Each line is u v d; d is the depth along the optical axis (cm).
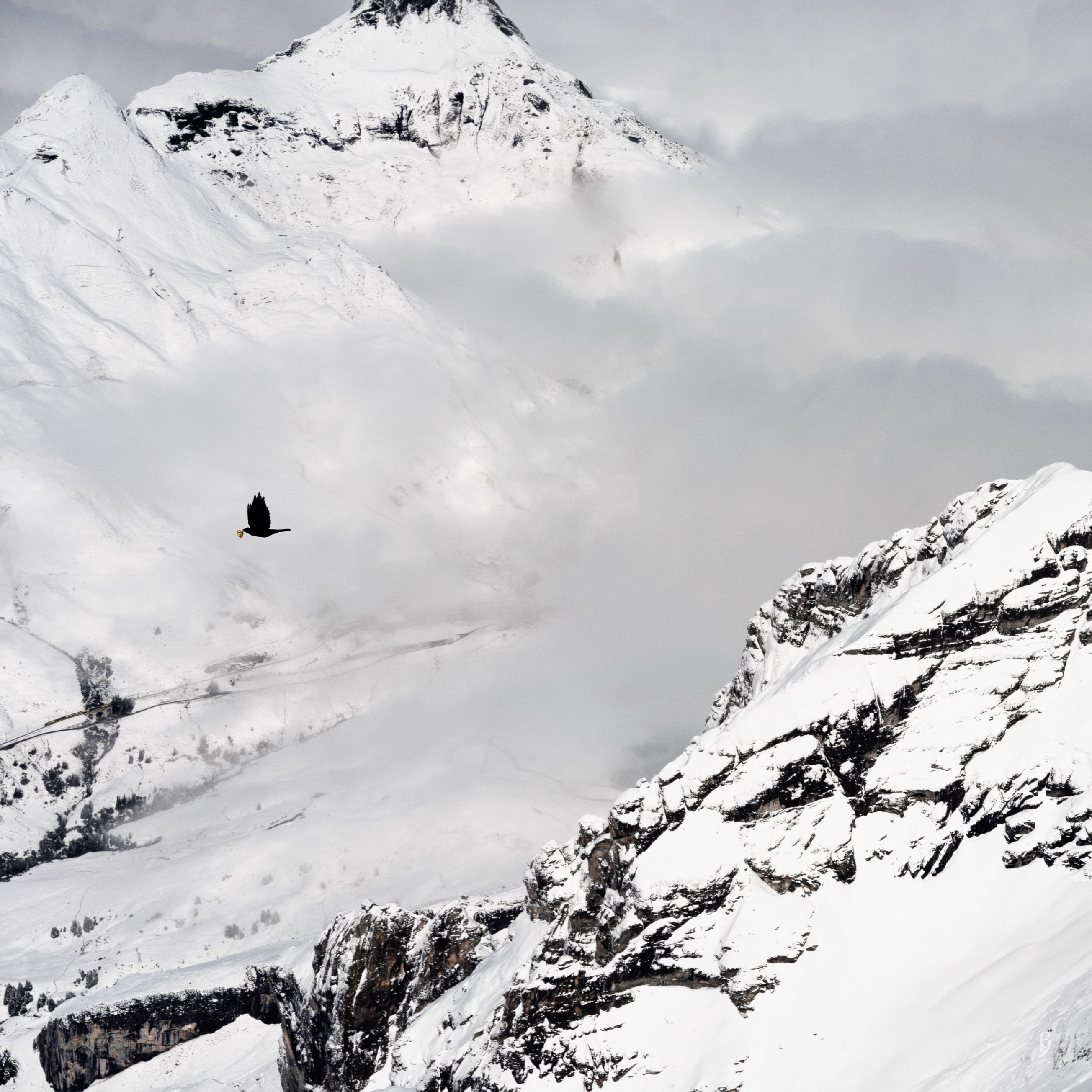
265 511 4056
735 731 8938
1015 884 7919
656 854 8681
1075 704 8262
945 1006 7419
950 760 8444
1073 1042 6338
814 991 7962
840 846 8419
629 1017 8438
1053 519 8706
